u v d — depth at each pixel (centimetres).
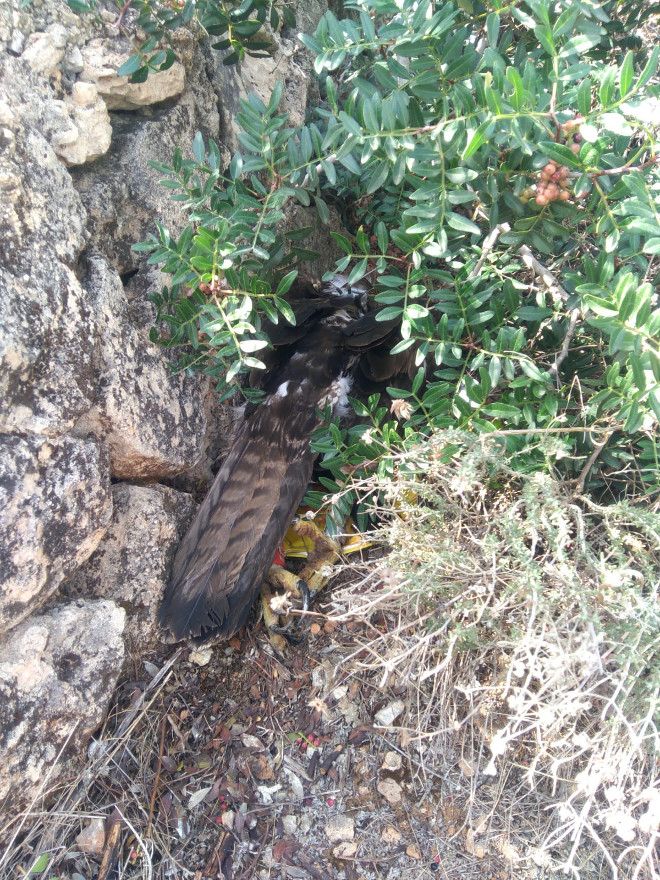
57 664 72
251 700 84
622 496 85
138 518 84
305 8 117
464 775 77
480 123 65
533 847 74
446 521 82
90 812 73
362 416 93
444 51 67
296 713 83
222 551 83
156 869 72
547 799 75
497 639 75
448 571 74
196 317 83
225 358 89
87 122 82
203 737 81
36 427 71
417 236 77
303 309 96
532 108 63
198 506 94
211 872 72
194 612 80
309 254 90
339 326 97
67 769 73
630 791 70
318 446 85
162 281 90
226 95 101
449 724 78
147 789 76
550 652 67
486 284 82
